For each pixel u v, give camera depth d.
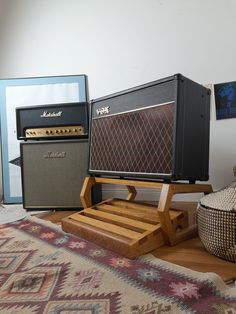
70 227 1.00
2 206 1.55
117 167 1.06
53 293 0.60
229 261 0.76
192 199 1.51
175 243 0.89
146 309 0.53
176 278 0.65
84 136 1.32
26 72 1.73
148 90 0.95
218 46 1.43
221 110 1.43
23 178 1.38
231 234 0.73
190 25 1.46
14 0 1.73
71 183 1.34
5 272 0.71
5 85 1.69
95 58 1.62
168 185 0.86
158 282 0.63
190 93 0.91
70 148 1.33
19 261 0.78
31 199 1.38
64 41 1.66
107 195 1.62
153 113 0.93
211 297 0.57
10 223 1.18
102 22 1.59
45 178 1.36
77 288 0.62
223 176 1.44
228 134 1.43
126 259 0.77
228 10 1.40
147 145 0.94
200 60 1.46
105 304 0.55
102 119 1.15
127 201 1.19
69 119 1.32
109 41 1.59
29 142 1.35
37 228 1.09
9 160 1.67
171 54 1.50
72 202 1.35
